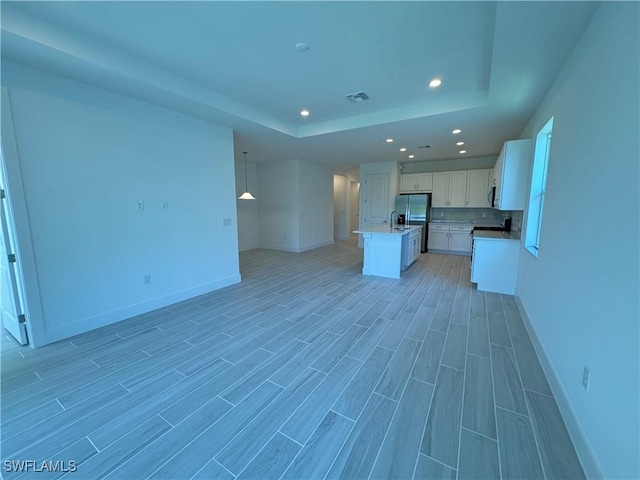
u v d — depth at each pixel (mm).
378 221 7750
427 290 4180
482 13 1970
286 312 3354
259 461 1408
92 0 1825
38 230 2494
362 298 3842
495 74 2473
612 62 1381
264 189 7992
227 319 3158
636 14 1166
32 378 2094
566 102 2109
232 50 2455
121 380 2068
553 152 2385
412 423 1641
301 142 5137
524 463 1382
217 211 4191
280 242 7879
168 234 3557
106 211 2949
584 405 1438
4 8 1868
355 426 1624
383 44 2357
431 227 7246
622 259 1173
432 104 3594
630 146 1161
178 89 2963
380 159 7176
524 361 2285
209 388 1977
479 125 4051
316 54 2523
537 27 1811
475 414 1704
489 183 6602
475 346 2527
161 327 2953
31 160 2422
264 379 2074
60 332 2666
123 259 3121
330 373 2139
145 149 3244
